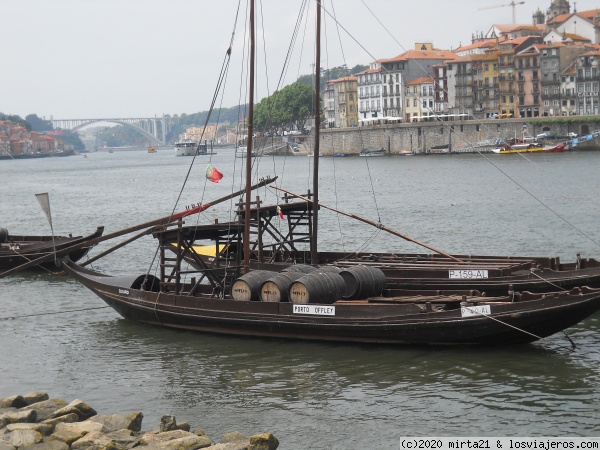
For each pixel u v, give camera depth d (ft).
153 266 209.26
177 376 114.93
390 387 107.96
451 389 106.63
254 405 103.40
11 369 119.96
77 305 160.45
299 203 163.22
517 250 224.94
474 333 119.85
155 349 127.85
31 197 501.15
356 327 123.54
